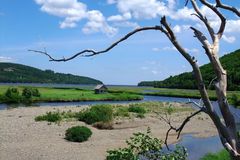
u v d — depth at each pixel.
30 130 45.31
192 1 7.80
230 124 7.29
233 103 78.69
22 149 33.78
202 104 8.14
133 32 7.68
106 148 35.91
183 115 70.44
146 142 12.09
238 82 113.19
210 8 7.59
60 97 110.06
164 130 49.97
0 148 33.94
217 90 7.34
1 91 116.12
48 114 56.31
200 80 7.41
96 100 117.06
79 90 154.38
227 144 7.09
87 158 31.25
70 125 50.75
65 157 31.30
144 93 173.38
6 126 47.88
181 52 7.47
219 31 7.62
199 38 7.54
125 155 11.77
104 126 50.19
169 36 7.48
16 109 72.94
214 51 7.40
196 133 48.19
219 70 7.36
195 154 34.03
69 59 8.03
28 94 104.25
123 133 46.22
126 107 78.81
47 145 36.19
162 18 7.41
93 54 7.92
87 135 39.72
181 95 157.12
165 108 80.50
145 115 66.31
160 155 12.05
